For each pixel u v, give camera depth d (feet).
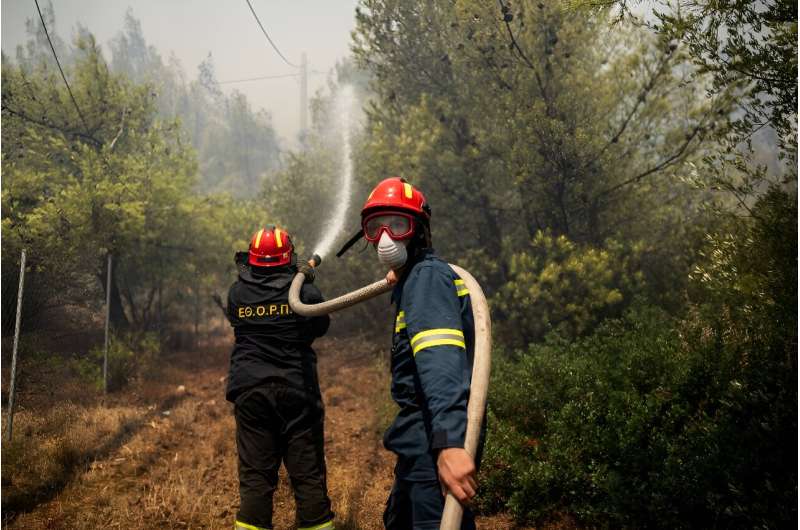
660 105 21.43
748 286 12.07
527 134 21.68
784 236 11.64
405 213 5.78
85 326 30.55
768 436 9.59
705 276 14.06
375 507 12.57
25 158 31.76
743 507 8.66
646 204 22.95
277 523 11.99
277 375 9.66
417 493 5.49
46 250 27.40
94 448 16.60
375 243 5.86
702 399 12.31
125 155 35.14
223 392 24.91
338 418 19.97
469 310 5.68
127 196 30.89
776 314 11.51
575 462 11.60
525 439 13.12
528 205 23.72
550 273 20.22
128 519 12.18
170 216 34.30
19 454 14.90
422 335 5.08
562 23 21.13
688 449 10.60
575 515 11.23
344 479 14.25
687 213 22.71
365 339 34.55
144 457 15.99
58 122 35.19
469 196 25.50
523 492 11.34
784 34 10.71
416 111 24.23
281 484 13.78
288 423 9.69
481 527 11.30
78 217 28.48
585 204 22.39
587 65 23.20
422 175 25.22
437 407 4.67
